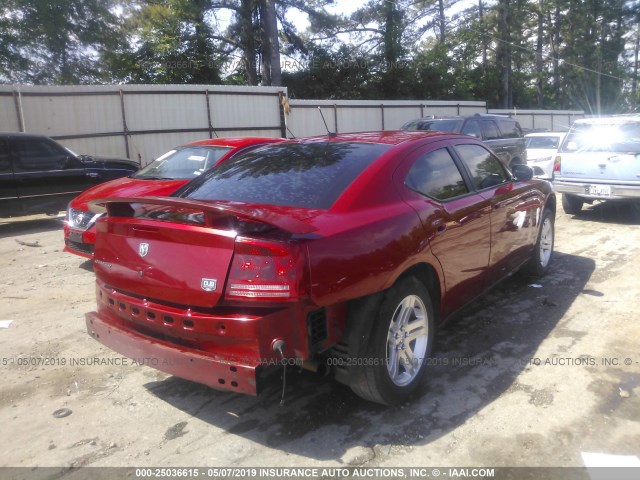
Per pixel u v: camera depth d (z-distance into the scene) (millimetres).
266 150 4445
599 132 9656
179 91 17016
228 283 2846
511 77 45062
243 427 3361
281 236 2857
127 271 3311
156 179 7359
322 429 3314
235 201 3549
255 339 2779
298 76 32250
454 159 4461
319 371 3230
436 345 4484
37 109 14180
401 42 36656
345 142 4211
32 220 11406
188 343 3061
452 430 3254
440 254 3801
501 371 3992
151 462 3029
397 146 3984
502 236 4836
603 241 8070
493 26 42094
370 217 3322
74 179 10602
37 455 3121
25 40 24812
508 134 14172
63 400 3740
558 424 3281
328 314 3033
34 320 5277
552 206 6391
